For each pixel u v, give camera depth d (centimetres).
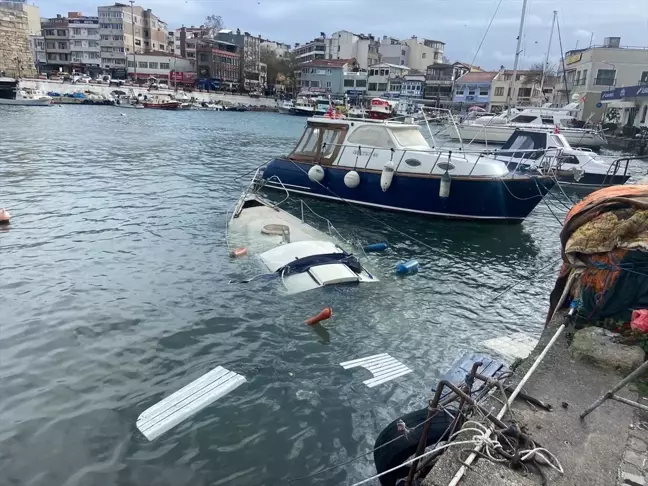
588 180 1941
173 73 9131
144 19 9862
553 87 6569
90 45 9362
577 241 512
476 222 1377
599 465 329
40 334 675
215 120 5444
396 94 7769
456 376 621
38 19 9756
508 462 319
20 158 2069
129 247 1038
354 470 471
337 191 1516
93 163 2067
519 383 400
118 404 544
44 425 506
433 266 1052
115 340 670
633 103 3706
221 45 9575
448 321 792
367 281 896
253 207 1295
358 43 10156
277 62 10950
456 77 7600
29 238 1070
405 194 1394
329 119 1542
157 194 1555
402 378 620
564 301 548
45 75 7975
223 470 463
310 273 866
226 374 606
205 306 776
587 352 454
